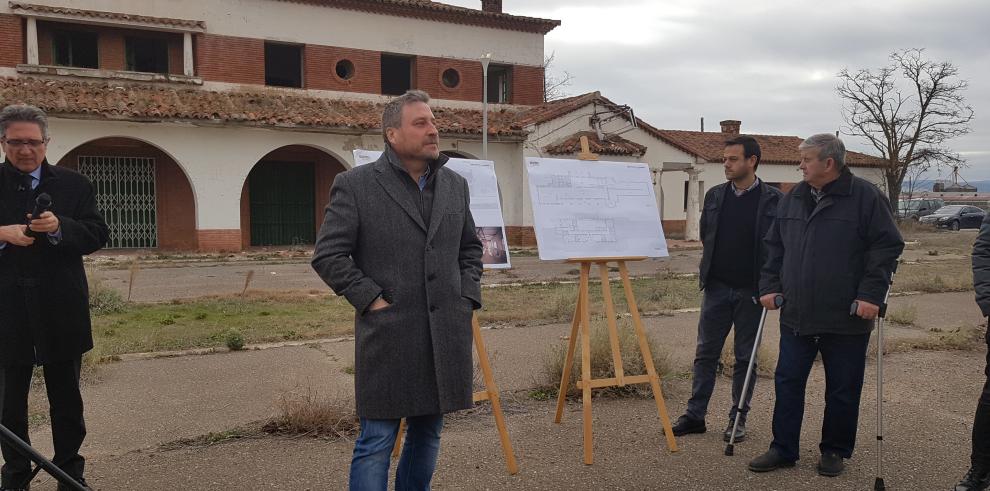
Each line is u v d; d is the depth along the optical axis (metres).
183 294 11.98
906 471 4.49
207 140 18.73
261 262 17.73
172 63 20.64
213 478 4.26
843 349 4.42
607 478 4.34
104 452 4.66
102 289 10.38
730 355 6.91
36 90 17.19
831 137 4.41
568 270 16.39
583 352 4.77
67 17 18.34
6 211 3.66
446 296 3.31
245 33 20.62
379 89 22.53
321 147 20.16
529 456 4.69
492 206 5.34
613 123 24.09
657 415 5.58
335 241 3.20
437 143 3.35
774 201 4.98
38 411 5.36
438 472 4.40
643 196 5.48
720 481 4.32
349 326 9.02
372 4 22.12
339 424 5.13
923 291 12.91
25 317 3.67
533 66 24.97
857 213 4.37
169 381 6.32
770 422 5.44
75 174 3.92
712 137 32.38
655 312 10.25
